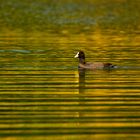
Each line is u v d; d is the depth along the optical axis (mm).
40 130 21141
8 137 20328
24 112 23438
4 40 46250
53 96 26031
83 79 29719
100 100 25328
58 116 22891
